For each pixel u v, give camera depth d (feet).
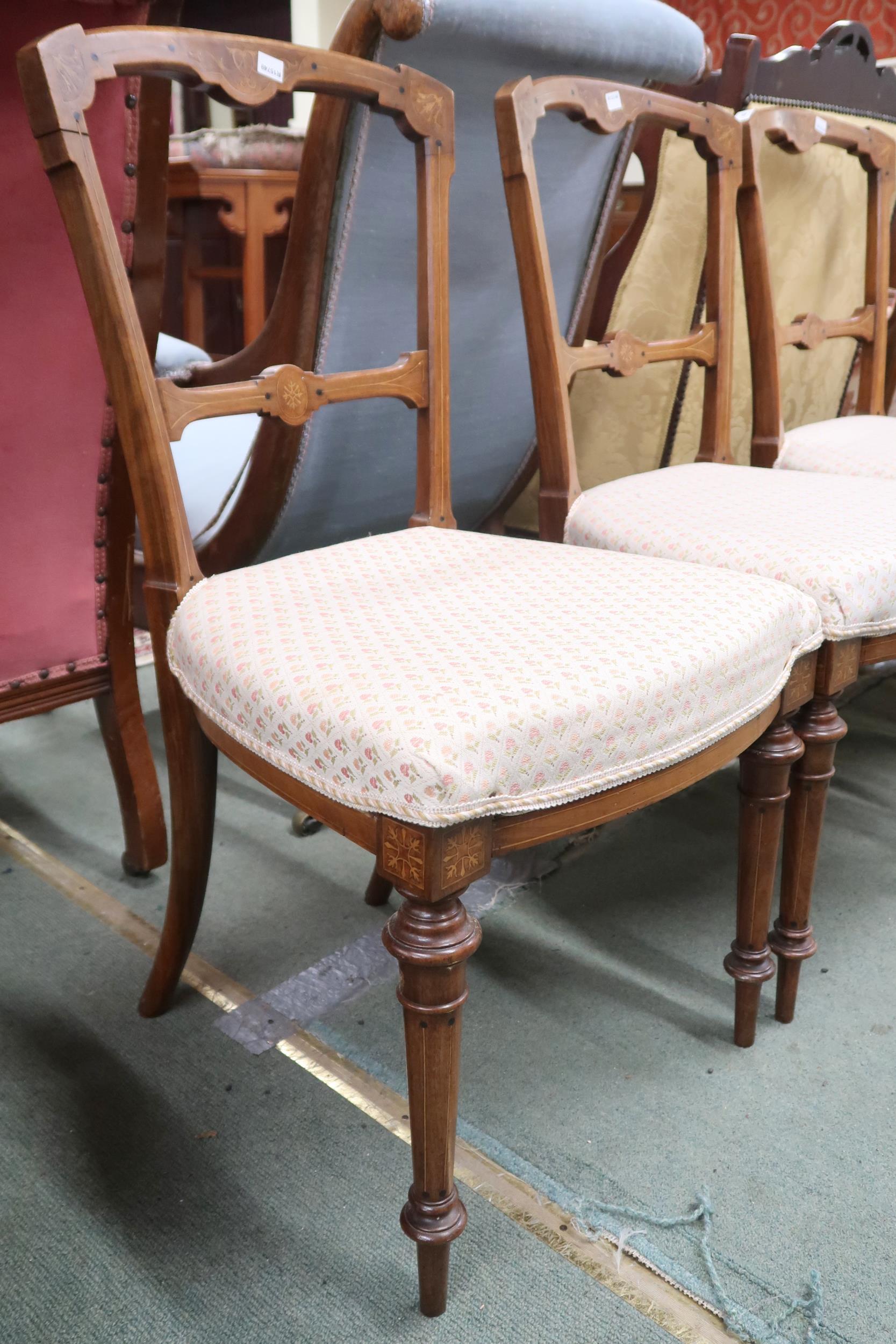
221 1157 3.08
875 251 5.59
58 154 2.54
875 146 5.38
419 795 2.04
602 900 4.42
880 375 5.83
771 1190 2.98
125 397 2.77
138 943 4.09
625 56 4.00
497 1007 3.75
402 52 3.34
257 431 3.91
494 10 3.35
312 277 3.63
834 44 5.22
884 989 3.88
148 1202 2.92
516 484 5.64
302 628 2.60
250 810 5.14
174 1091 3.34
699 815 5.16
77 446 3.46
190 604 2.86
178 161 7.82
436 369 3.58
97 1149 3.11
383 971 3.93
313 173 3.38
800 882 3.48
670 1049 3.55
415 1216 2.49
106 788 5.31
